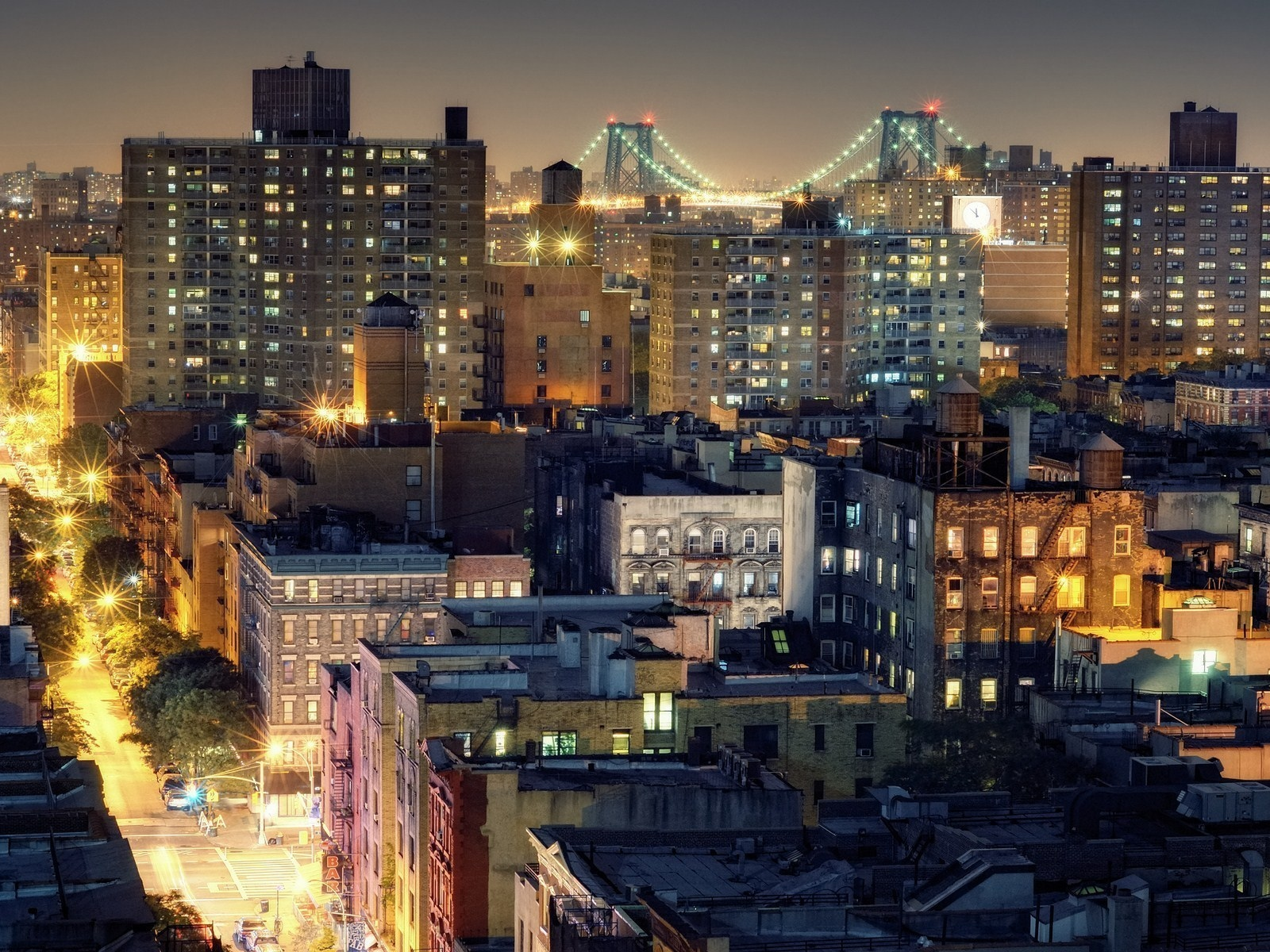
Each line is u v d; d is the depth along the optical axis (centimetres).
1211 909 19375
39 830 19462
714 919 19475
